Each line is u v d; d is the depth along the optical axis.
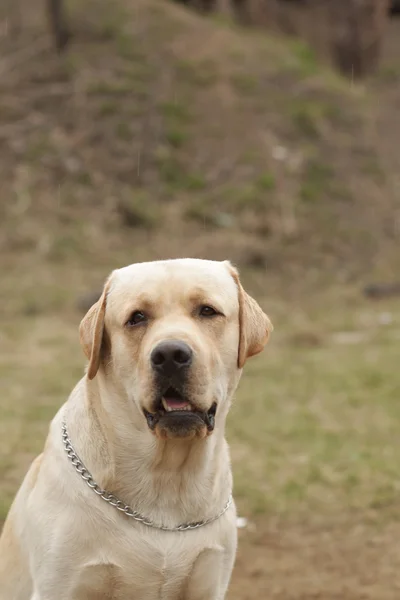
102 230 15.79
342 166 17.81
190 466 3.61
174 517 3.63
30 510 3.68
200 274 3.68
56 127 17.48
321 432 8.08
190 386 3.40
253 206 16.56
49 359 10.55
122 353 3.57
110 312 3.65
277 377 9.80
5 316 12.85
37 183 16.58
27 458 7.43
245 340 3.74
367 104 20.28
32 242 15.25
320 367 10.12
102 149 17.23
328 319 12.61
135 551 3.56
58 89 18.05
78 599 3.60
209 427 3.54
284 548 5.99
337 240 16.06
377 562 5.74
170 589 3.64
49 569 3.56
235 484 6.98
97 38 19.19
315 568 5.68
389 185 17.70
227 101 18.42
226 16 22.42
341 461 7.41
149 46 19.23
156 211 16.27
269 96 18.83
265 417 8.51
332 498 6.75
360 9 23.48
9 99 17.88
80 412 3.75
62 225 15.77
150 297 3.57
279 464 7.37
